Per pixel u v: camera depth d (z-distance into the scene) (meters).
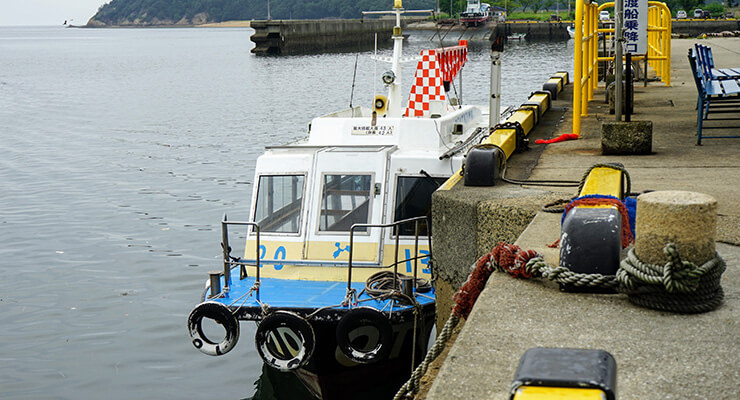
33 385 9.93
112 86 60.41
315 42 112.00
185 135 32.19
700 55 10.42
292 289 9.30
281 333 8.85
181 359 10.76
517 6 175.75
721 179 7.38
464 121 12.63
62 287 13.67
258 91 51.59
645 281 3.94
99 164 25.77
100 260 15.24
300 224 9.90
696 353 3.53
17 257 15.49
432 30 112.81
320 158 9.97
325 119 11.45
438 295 6.94
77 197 20.92
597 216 4.32
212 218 18.42
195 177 23.22
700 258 3.95
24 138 32.50
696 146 9.48
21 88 60.38
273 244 9.95
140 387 9.88
